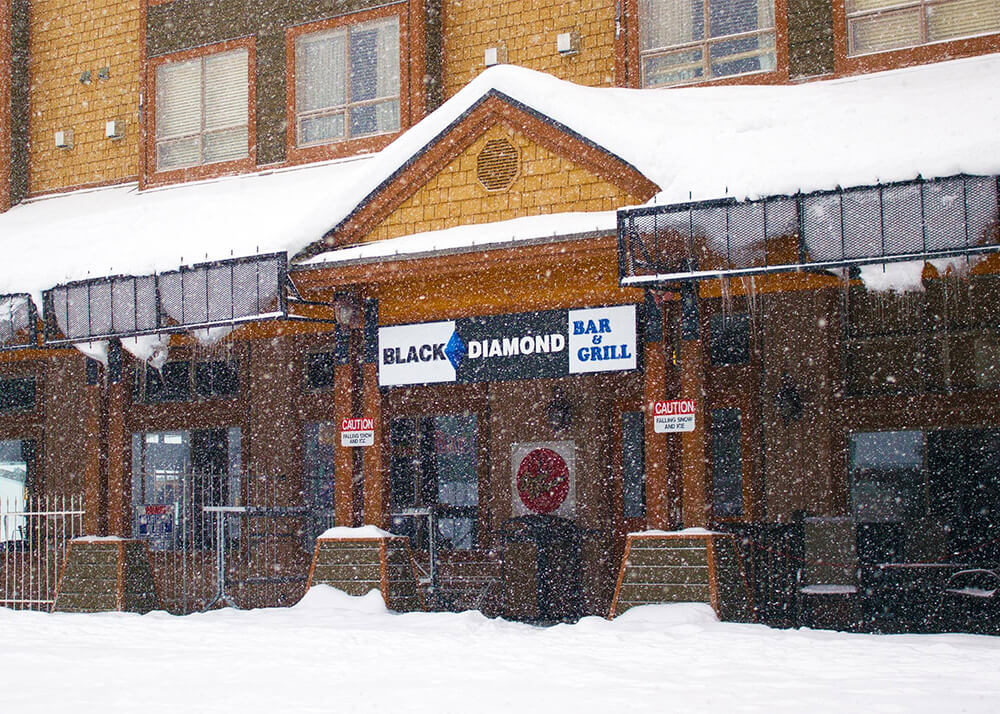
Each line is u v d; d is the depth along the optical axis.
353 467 13.70
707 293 12.88
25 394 19.22
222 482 17.53
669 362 12.21
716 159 11.77
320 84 17.91
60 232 16.80
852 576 12.48
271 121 18.17
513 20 17.06
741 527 12.89
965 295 13.77
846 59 14.55
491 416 16.09
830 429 14.20
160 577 17.09
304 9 18.08
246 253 13.59
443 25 17.50
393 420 16.61
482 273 13.29
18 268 15.50
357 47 17.69
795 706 6.55
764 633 10.29
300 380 17.27
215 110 18.78
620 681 7.71
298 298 13.51
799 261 10.93
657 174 12.05
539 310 12.95
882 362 14.11
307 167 17.72
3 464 19.23
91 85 20.22
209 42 18.88
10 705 7.10
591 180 12.64
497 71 13.12
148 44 19.41
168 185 18.92
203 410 17.77
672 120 12.66
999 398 13.52
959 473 13.67
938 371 13.84
